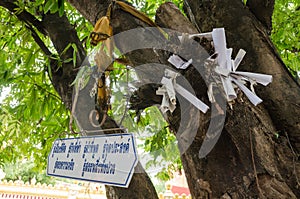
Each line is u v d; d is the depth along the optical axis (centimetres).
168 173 186
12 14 179
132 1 217
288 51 245
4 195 809
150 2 247
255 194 79
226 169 82
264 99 97
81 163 94
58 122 225
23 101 220
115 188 124
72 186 795
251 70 100
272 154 85
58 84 149
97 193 747
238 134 82
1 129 263
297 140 94
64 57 151
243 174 80
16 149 315
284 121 95
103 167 86
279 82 98
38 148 293
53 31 161
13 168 1061
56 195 807
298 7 235
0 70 182
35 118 199
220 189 81
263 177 80
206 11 110
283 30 220
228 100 75
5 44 196
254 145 82
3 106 236
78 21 237
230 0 107
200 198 84
